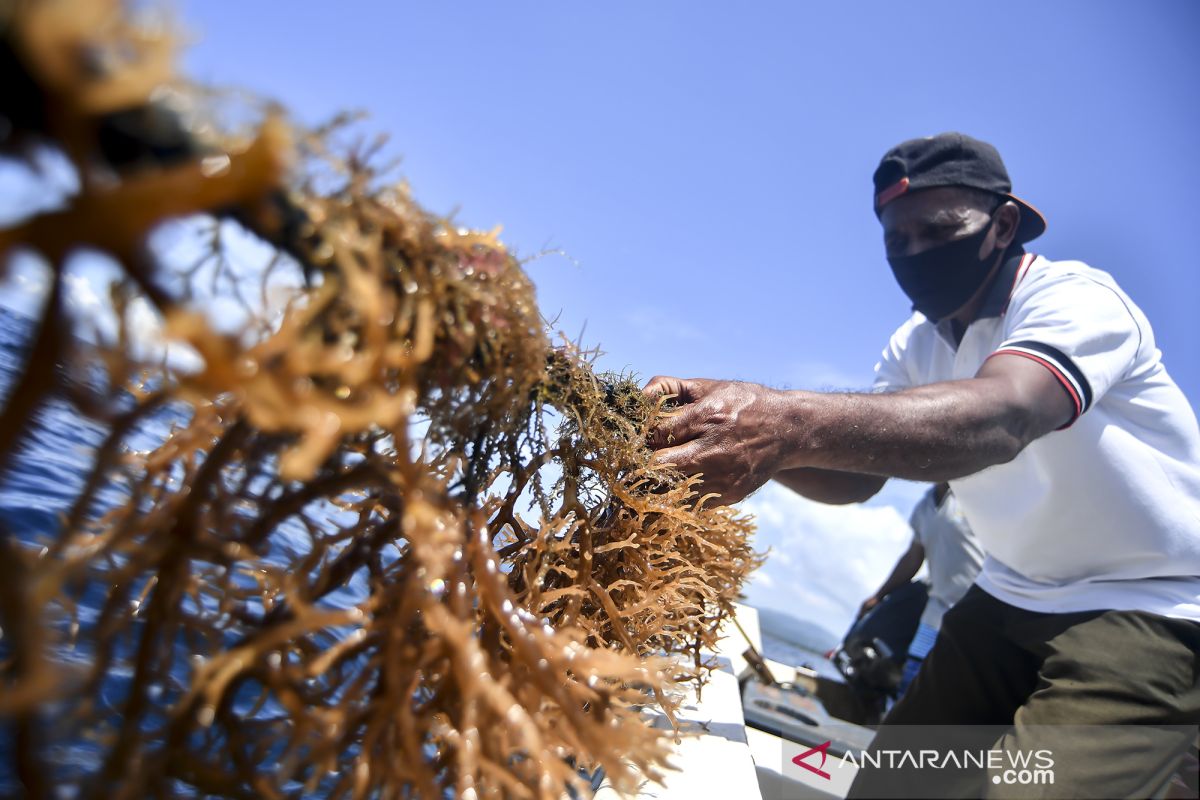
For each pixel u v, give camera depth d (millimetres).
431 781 551
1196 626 1605
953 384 1497
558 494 990
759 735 2141
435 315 593
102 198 321
